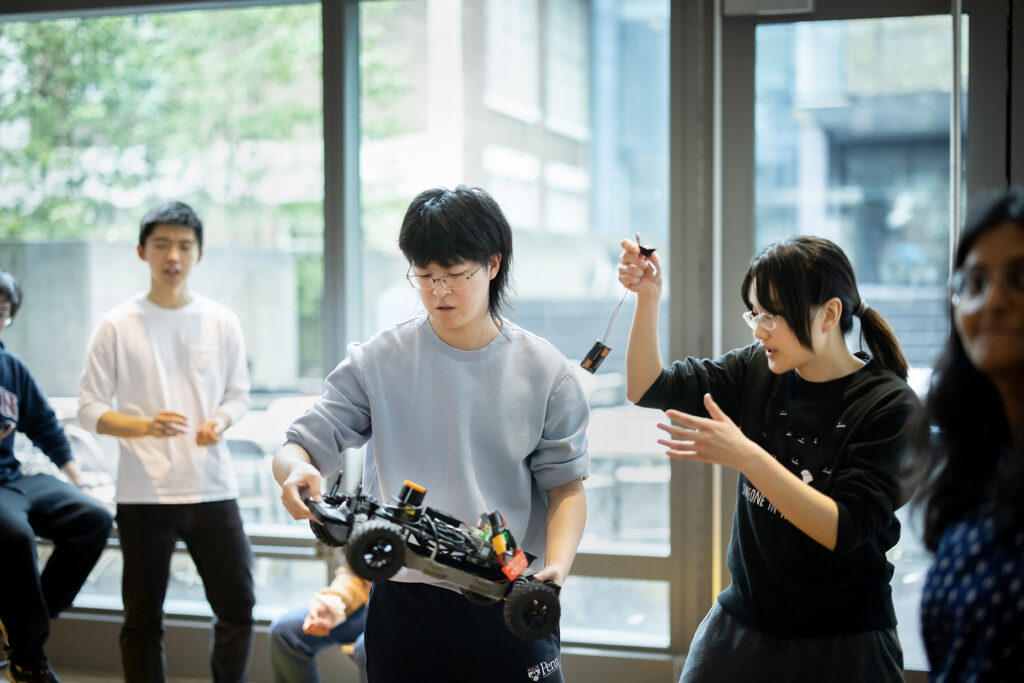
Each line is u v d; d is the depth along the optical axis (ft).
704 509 9.16
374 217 10.03
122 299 10.56
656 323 6.15
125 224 10.55
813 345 5.37
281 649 8.32
